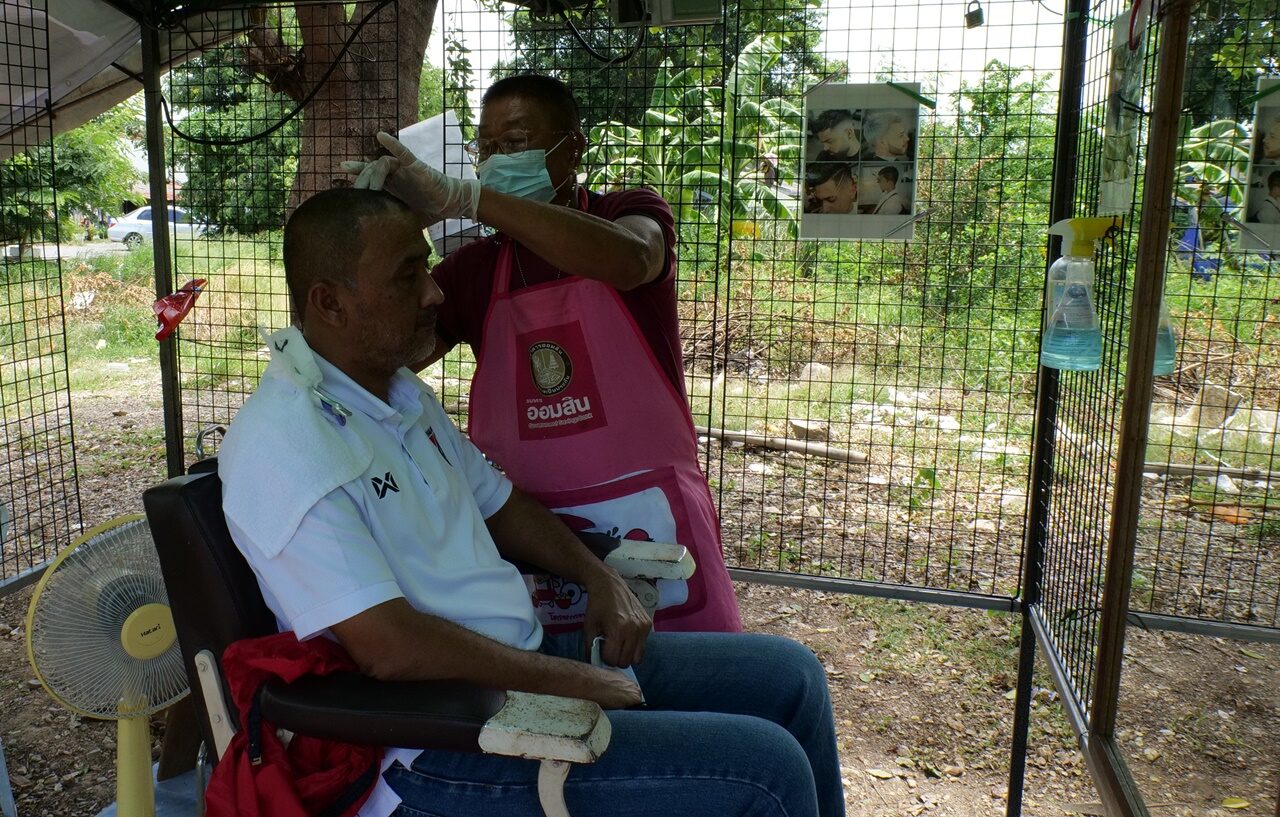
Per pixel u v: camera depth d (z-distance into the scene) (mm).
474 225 2820
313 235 1564
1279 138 1943
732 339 5852
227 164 3879
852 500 4867
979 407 5688
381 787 1481
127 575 1946
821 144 2521
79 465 5871
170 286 3193
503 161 1992
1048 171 3518
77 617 1885
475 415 2242
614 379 2117
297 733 1368
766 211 5137
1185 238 2178
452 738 1302
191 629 1528
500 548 1950
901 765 2980
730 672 1863
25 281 3594
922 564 4191
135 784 2023
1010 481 5031
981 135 2955
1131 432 1710
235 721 1533
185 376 6859
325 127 4051
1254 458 3199
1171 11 1545
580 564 1871
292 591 1422
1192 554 3180
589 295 2102
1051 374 2389
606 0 2814
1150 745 2576
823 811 1854
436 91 9531
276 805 1398
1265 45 1951
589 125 3023
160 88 3100
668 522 2111
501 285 2162
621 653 1730
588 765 1496
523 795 1440
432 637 1429
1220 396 3068
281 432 1466
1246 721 2697
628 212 2113
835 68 3336
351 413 1568
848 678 3496
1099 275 2096
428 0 4398
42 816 2654
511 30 2869
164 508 1493
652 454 2135
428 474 1688
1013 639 3734
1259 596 3064
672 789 1472
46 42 2967
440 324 2246
